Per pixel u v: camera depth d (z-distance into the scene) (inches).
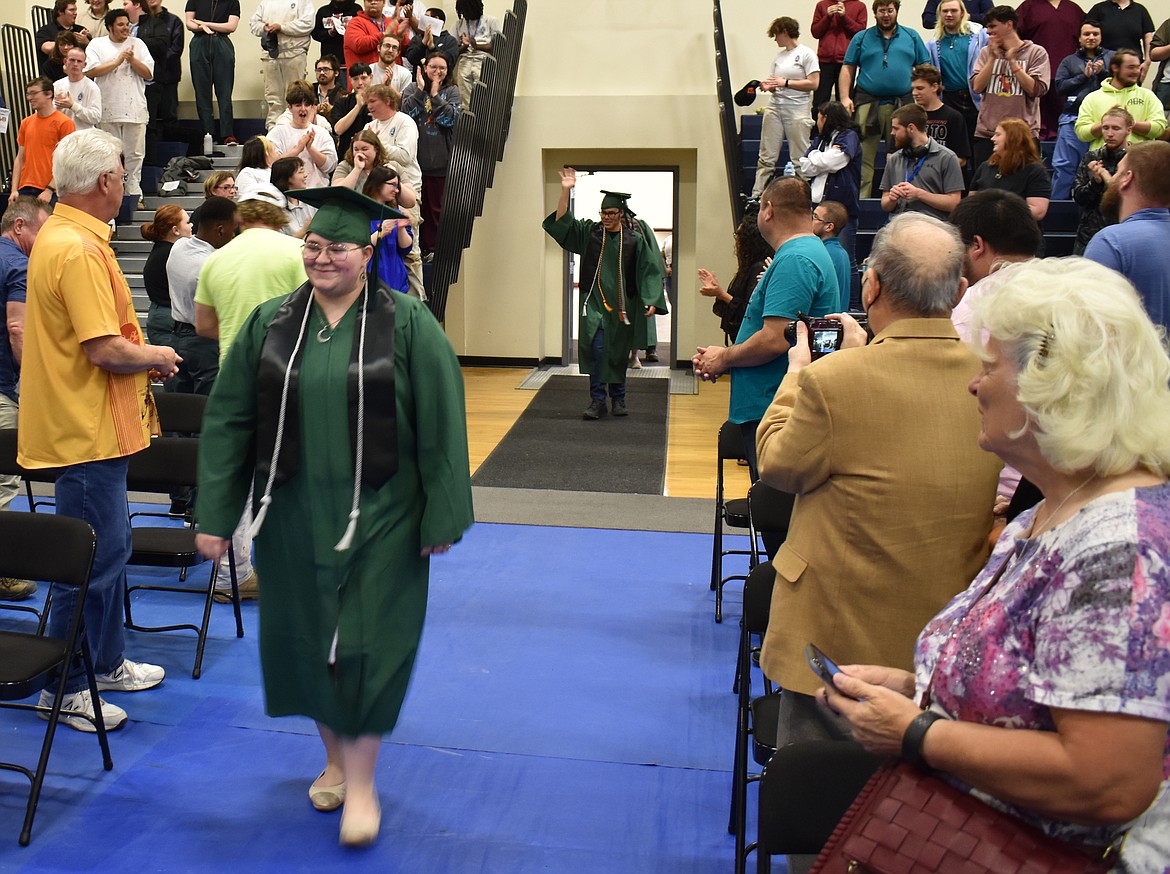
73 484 132.8
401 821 118.4
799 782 72.8
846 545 84.3
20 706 126.9
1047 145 364.8
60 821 117.0
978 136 336.2
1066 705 48.7
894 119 278.4
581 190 532.4
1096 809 48.8
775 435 88.1
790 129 363.9
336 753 121.1
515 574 201.6
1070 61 348.2
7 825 115.7
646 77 447.5
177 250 205.3
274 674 115.1
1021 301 53.3
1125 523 49.5
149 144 412.2
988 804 53.7
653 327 479.2
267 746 135.4
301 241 169.5
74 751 132.5
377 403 107.7
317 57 455.8
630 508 245.9
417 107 369.1
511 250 463.2
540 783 127.3
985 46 335.6
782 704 92.0
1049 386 51.2
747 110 445.4
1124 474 51.7
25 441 132.5
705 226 451.2
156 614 179.6
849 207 295.3
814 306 140.3
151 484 168.6
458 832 116.6
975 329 56.5
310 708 113.7
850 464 83.5
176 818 118.3
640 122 447.8
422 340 109.7
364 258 109.7
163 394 189.5
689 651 167.5
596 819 120.0
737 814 107.7
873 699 56.2
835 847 56.1
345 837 112.6
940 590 82.8
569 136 452.1
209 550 111.3
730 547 219.9
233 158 417.1
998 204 113.0
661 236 533.3
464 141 379.2
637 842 115.6
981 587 57.4
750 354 142.2
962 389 82.8
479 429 329.1
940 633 57.8
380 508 109.0
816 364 85.0
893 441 82.4
